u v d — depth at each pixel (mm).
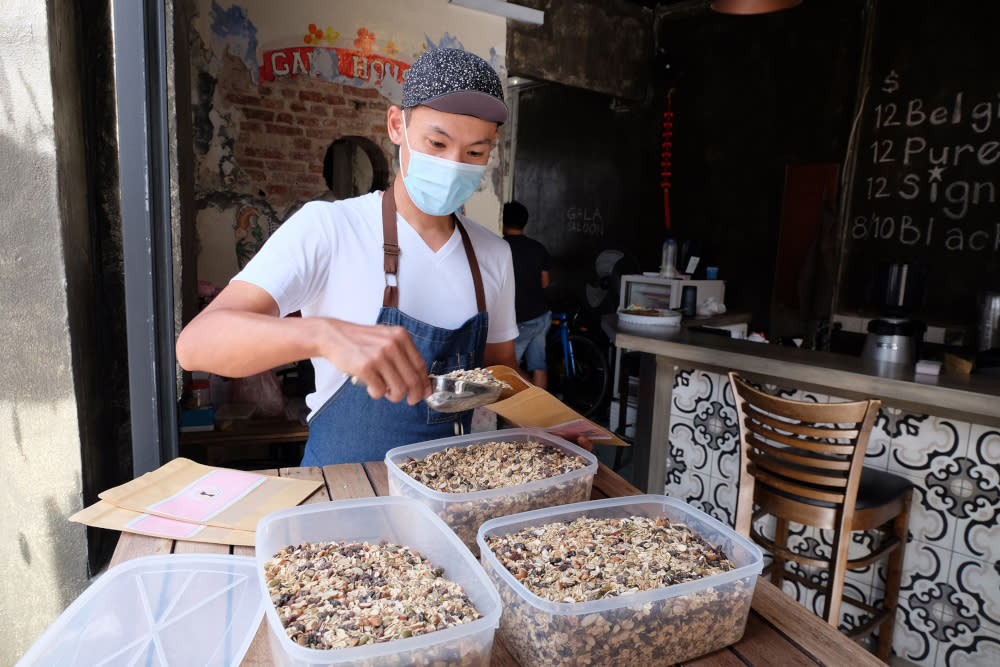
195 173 3676
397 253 1490
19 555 1986
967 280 4445
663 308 4461
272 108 3834
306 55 3887
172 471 1474
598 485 1504
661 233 6617
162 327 1921
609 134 7000
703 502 3152
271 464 3529
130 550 1123
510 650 904
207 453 3113
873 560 2254
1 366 1868
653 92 6520
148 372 1916
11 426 1909
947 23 4449
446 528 992
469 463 1342
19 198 1808
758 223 5801
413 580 927
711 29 6023
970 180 4395
